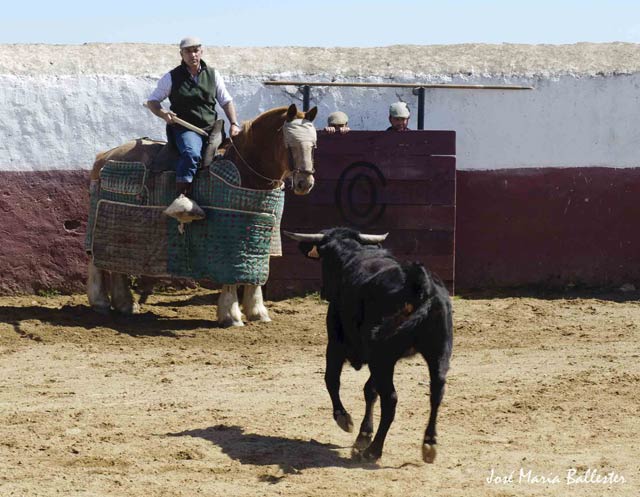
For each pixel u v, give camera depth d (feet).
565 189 50.42
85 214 49.19
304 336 40.04
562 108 50.31
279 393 31.12
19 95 48.62
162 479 22.84
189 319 43.50
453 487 22.22
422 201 47.96
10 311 43.47
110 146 49.47
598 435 26.14
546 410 28.58
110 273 44.62
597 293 49.80
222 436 26.27
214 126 41.37
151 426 27.25
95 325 41.52
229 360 36.06
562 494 21.76
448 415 28.25
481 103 50.37
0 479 22.76
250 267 40.93
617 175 50.39
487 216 50.52
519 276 50.65
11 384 32.53
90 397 30.81
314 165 47.65
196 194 41.01
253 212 40.70
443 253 48.01
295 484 22.44
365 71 50.67
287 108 39.29
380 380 23.41
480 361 35.32
